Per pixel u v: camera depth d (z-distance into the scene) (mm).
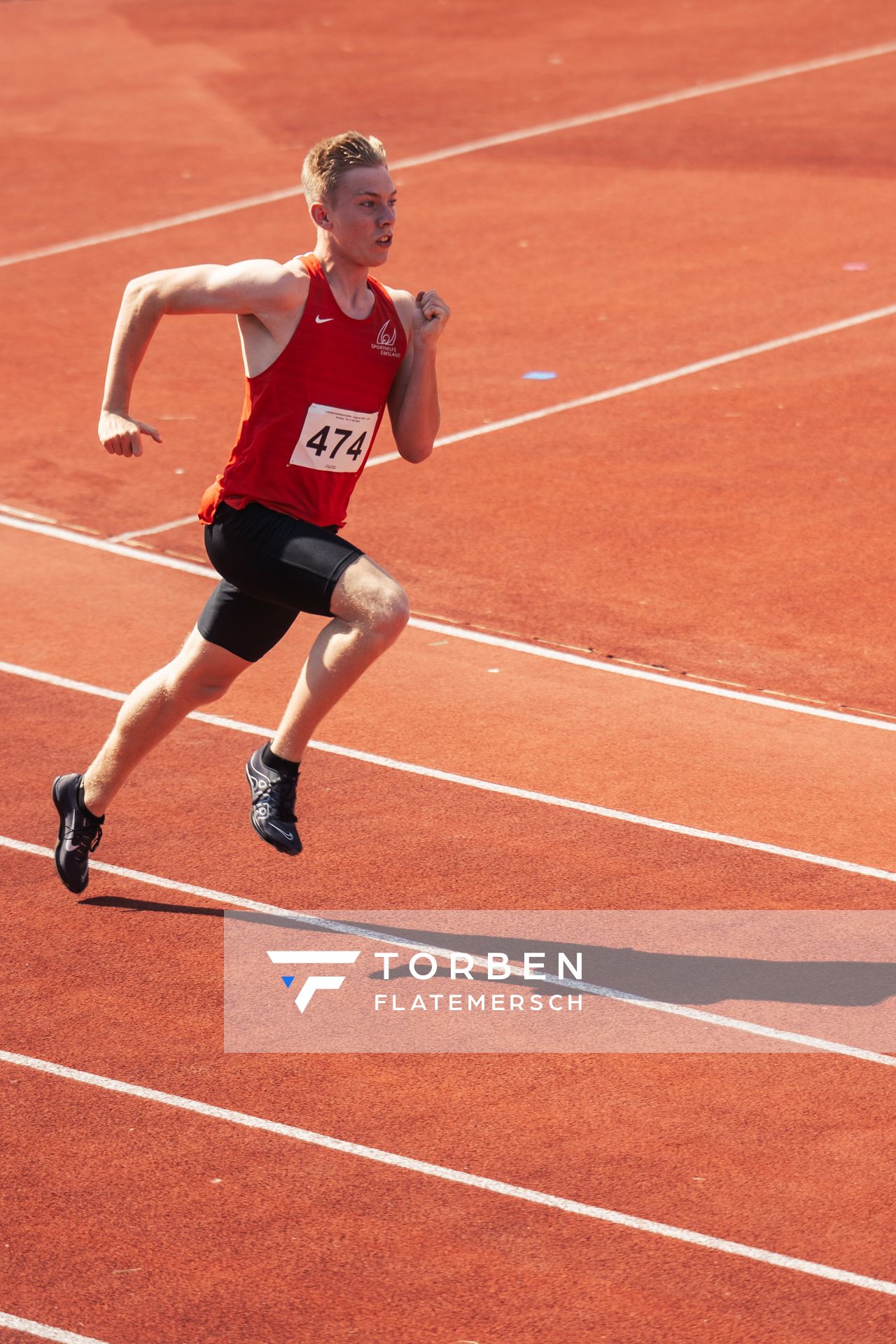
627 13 100500
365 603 20672
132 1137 18969
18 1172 18359
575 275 59969
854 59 88562
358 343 20797
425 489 42906
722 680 32281
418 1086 19859
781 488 42125
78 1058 20453
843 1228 17297
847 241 62500
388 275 60500
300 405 20703
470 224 66312
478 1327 15977
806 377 49969
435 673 32656
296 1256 17000
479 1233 17312
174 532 40844
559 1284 16547
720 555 38281
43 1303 16406
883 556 37969
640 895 24281
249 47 97625
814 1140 18766
